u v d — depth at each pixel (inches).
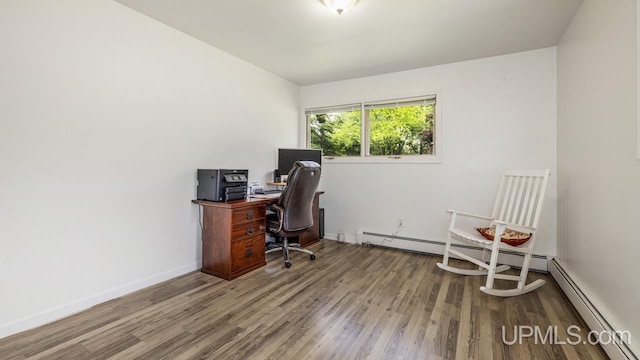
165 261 98.7
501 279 101.4
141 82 90.4
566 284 87.3
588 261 76.6
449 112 129.1
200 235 110.6
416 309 79.2
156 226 95.8
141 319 72.8
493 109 120.5
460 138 127.0
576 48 86.9
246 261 105.5
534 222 90.2
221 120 118.4
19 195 66.9
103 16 81.0
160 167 96.7
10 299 65.8
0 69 63.8
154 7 86.0
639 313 52.0
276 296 86.7
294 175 105.8
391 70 139.5
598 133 70.7
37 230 69.7
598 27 70.8
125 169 87.0
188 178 106.0
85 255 78.4
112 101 83.4
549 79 110.9
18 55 66.3
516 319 73.9
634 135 54.3
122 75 85.7
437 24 93.8
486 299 85.4
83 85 77.2
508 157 118.0
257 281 98.2
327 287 93.7
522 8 83.9
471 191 125.2
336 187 158.2
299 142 168.7
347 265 115.6
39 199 69.9
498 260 115.8
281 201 110.2
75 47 75.6
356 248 140.9
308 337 65.6
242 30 100.0
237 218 101.0
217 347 61.6
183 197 104.3
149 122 93.0
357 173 152.2
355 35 102.4
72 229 75.8
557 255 107.3
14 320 66.2
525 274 89.0
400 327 70.0
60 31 72.7
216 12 88.4
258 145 138.3
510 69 117.4
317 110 165.2
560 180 104.3
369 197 148.9
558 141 106.7
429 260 122.6
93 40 79.0
